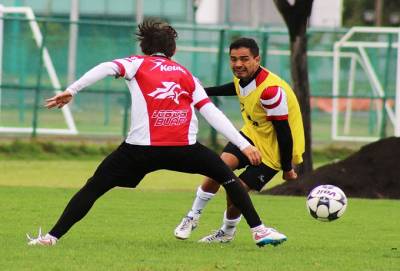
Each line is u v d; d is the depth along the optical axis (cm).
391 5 17362
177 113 2488
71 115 7506
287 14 5309
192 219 2806
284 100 2677
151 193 4603
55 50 7562
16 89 7412
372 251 2744
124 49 7588
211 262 2414
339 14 12662
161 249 2641
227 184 2556
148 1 10506
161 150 2483
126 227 3234
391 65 8044
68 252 2525
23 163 6575
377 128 8206
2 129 7256
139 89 2480
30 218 3425
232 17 12794
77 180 5512
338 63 8150
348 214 3822
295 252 2655
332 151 7638
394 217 3744
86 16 10056
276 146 2767
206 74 8062
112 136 7688
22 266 2294
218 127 2511
